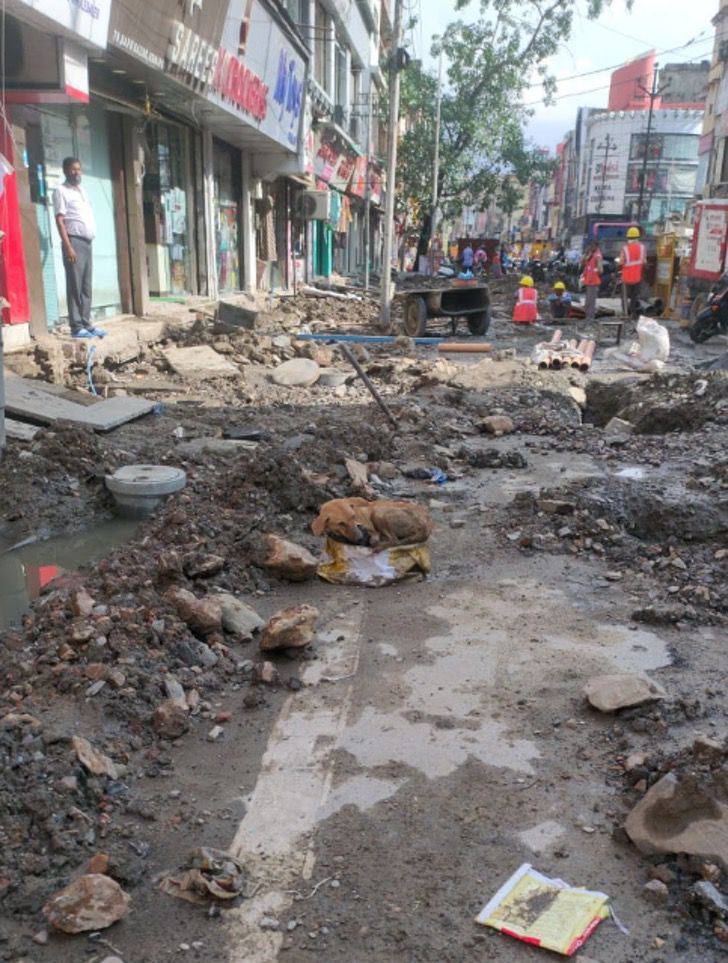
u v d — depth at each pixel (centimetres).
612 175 7319
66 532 573
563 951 231
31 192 1021
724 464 698
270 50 1673
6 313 870
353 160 3431
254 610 447
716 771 286
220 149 1894
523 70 3709
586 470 708
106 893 244
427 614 441
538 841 275
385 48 4369
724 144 3453
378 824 284
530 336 1658
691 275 1927
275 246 2509
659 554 527
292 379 1032
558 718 344
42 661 372
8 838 267
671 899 251
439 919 244
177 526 531
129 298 1334
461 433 822
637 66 7800
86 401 793
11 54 848
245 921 245
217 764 317
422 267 3878
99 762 304
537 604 453
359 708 353
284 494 583
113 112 1262
